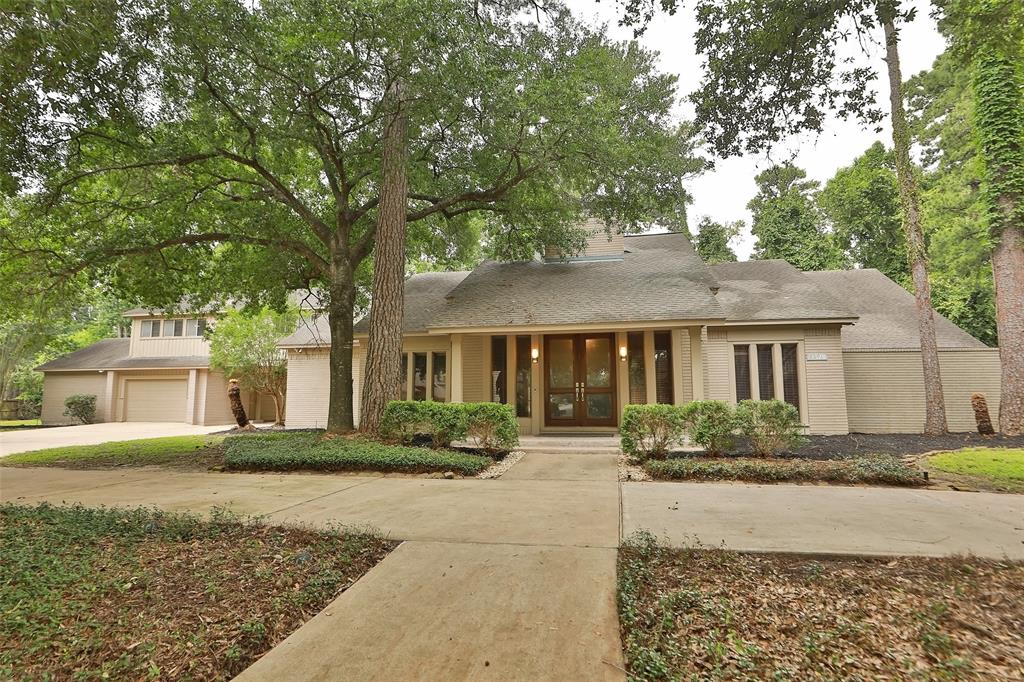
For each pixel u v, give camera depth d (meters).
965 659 2.45
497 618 2.87
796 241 23.89
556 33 9.71
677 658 2.46
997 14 5.51
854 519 4.74
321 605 3.12
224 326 17.16
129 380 23.14
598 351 12.90
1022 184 11.20
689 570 3.50
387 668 2.41
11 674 2.34
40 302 11.10
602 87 10.47
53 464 9.26
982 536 4.18
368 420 10.33
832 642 2.60
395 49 7.88
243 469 8.26
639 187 11.83
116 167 9.55
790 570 3.50
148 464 9.05
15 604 2.90
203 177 11.47
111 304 32.34
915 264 11.72
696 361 10.98
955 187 16.11
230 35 7.61
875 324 14.00
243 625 2.76
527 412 13.09
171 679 2.34
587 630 2.74
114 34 6.43
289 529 4.45
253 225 11.27
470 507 5.36
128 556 3.72
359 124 10.41
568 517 4.91
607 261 15.12
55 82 6.50
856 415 12.88
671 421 8.44
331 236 12.21
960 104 15.40
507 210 13.51
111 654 2.50
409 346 14.44
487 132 10.64
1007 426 11.07
